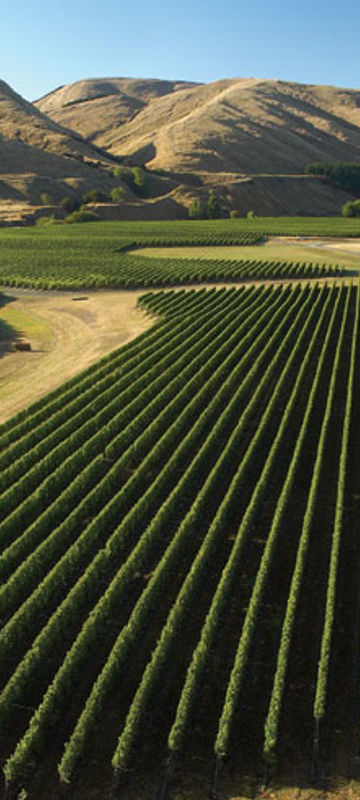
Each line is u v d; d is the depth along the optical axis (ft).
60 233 459.73
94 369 171.53
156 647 75.77
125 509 107.96
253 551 95.55
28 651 75.10
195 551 96.02
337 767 62.39
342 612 82.12
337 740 65.05
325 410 142.10
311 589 86.69
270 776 61.67
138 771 63.10
